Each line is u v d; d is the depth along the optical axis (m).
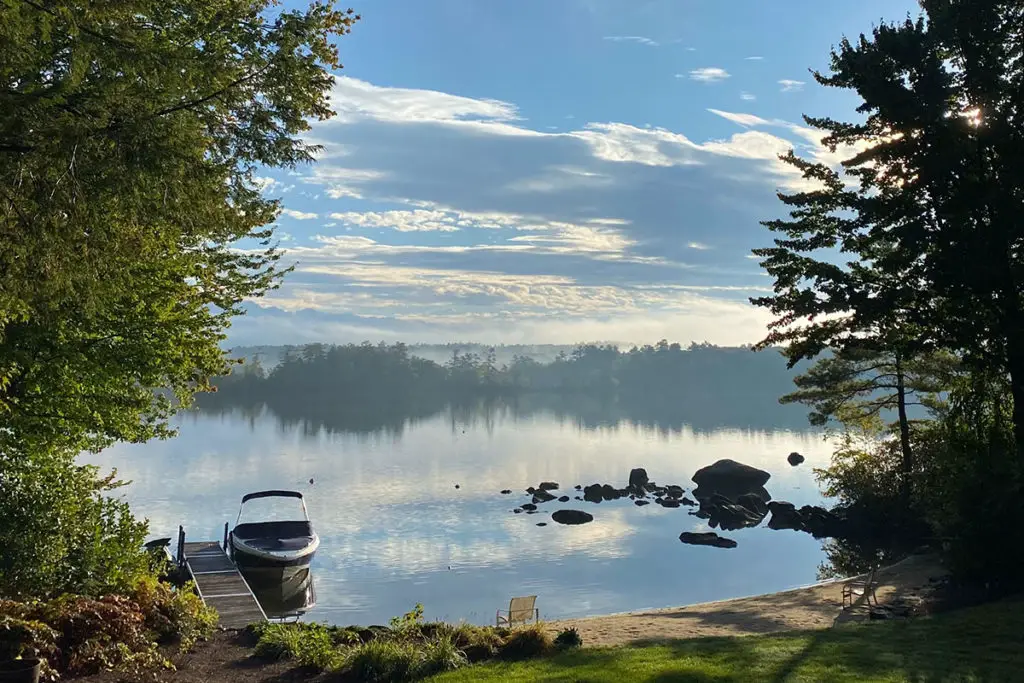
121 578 15.45
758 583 35.34
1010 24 21.44
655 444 109.44
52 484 15.12
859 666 11.15
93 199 8.46
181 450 94.00
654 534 48.22
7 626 11.23
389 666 12.15
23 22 7.70
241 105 10.61
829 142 24.94
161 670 12.45
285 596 32.19
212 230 14.69
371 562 39.22
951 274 20.59
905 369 34.47
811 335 24.47
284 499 58.62
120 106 8.39
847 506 45.50
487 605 30.95
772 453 96.44
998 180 20.33
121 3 8.48
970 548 17.31
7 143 7.93
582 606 31.08
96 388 14.73
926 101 21.41
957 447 22.59
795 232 25.05
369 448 99.62
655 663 11.59
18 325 12.66
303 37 11.57
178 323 15.52
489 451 98.06
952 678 10.47
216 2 11.84
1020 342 20.06
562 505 58.97
